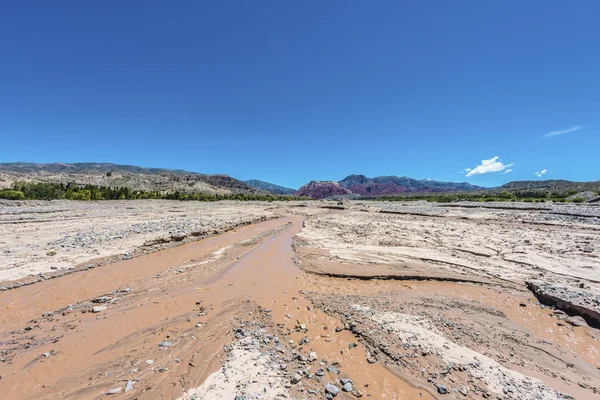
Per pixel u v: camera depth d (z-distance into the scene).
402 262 14.34
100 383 5.67
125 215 31.52
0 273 11.41
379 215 37.34
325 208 58.72
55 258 13.72
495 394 5.29
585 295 9.38
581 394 5.36
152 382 5.66
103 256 14.52
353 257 15.40
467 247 16.92
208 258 15.69
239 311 9.11
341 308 9.16
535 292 10.44
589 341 7.40
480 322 8.25
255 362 6.25
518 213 30.17
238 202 74.62
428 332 7.43
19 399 5.29
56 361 6.44
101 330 7.86
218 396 5.17
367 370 6.09
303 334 7.66
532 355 6.66
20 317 8.63
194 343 7.16
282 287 11.43
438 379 5.71
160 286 11.38
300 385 5.55
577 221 23.33
